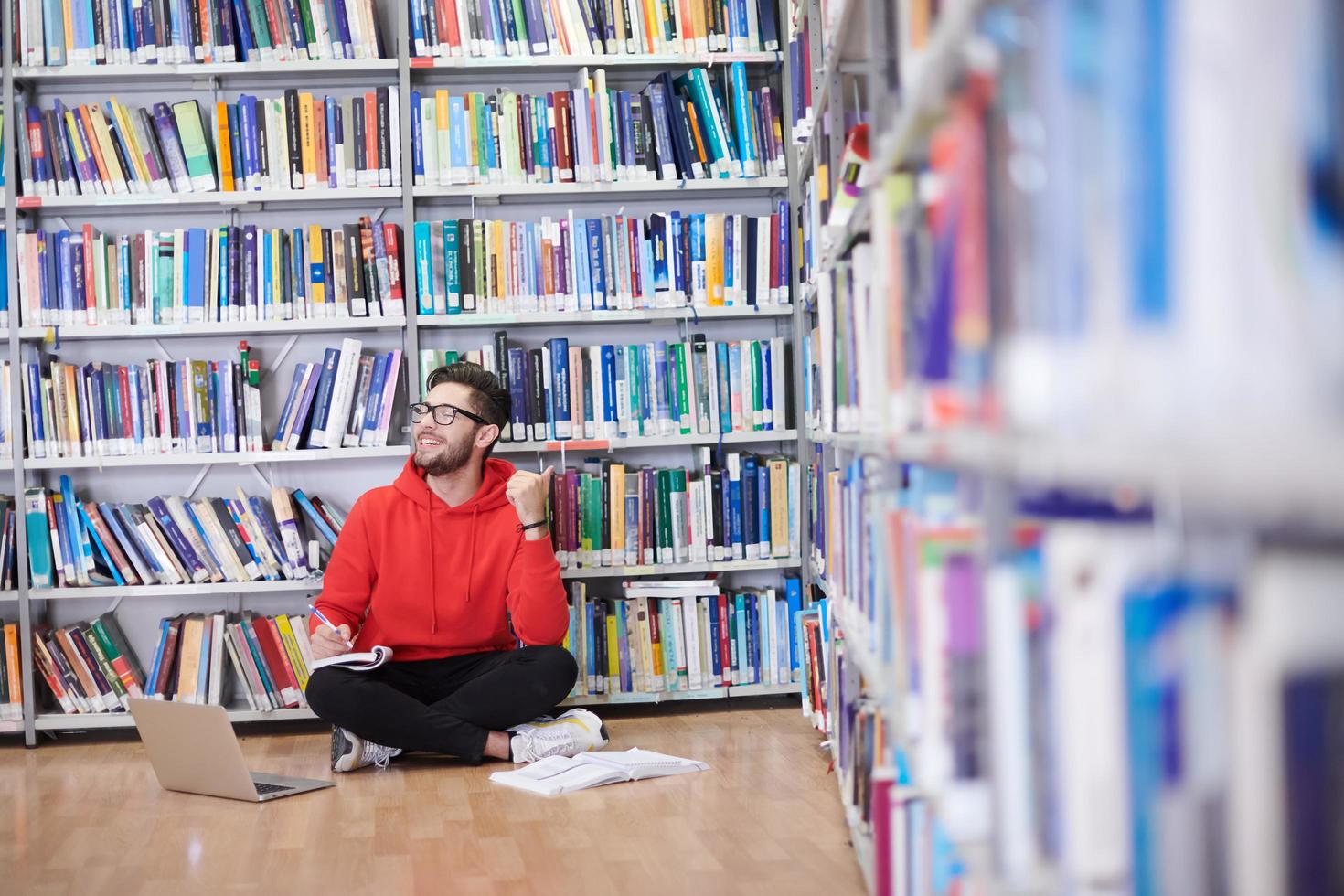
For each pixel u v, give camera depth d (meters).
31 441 3.52
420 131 3.62
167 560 3.55
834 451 2.65
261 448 3.59
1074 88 0.72
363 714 3.01
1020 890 0.87
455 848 2.32
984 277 0.91
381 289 3.62
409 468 3.43
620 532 3.66
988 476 0.93
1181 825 0.69
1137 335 0.65
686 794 2.71
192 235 3.57
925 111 1.13
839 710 2.46
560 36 3.66
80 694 3.54
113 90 3.75
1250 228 0.61
